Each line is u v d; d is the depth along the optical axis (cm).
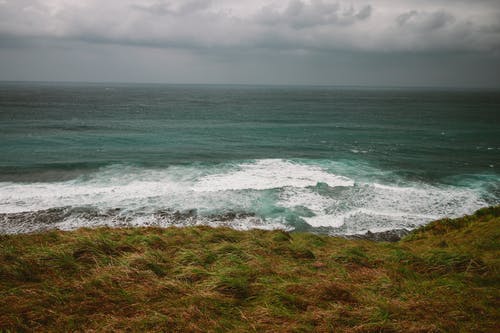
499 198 2128
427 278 709
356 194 2159
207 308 534
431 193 2206
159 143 3838
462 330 486
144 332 469
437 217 1828
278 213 1859
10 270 616
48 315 499
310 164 2984
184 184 2277
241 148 3703
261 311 527
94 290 570
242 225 1716
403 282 673
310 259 859
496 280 677
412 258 816
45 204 1850
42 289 567
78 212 1772
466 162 3222
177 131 4753
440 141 4378
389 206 1977
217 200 2012
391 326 484
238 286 599
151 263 692
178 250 855
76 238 933
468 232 1317
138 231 1208
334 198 2086
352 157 3356
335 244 1223
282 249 917
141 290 582
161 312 521
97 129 4659
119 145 3644
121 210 1822
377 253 984
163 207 1884
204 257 764
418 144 4144
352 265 796
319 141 4253
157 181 2341
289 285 618
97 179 2352
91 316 506
